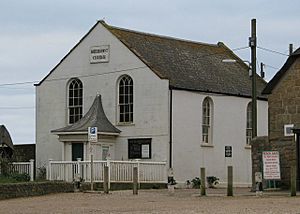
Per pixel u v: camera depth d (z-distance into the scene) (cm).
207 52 4753
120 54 4231
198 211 2092
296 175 3152
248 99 4569
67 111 4425
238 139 4475
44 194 3206
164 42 4534
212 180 4216
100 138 4084
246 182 4481
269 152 3091
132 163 3828
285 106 3331
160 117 4053
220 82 4478
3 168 3803
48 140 4453
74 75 4400
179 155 4088
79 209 2295
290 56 3325
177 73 4256
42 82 4522
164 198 2859
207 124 4312
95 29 4344
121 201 2681
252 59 3366
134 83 4166
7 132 4394
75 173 3662
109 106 4244
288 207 2202
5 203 2677
